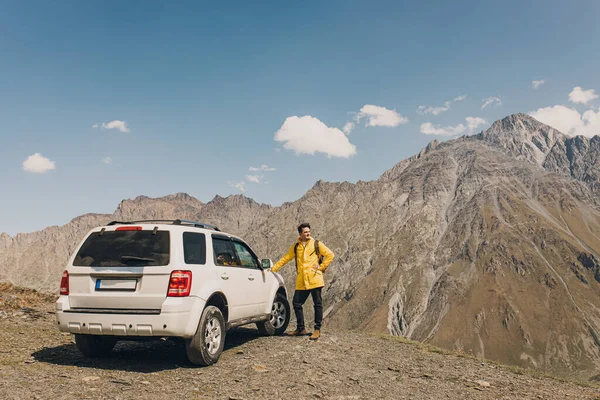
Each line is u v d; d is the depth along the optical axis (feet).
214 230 27.78
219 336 24.49
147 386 19.06
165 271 22.21
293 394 19.07
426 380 23.58
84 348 24.12
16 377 19.16
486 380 24.77
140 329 21.75
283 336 33.81
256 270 31.07
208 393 18.54
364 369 24.91
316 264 33.45
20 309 38.91
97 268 22.86
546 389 23.68
